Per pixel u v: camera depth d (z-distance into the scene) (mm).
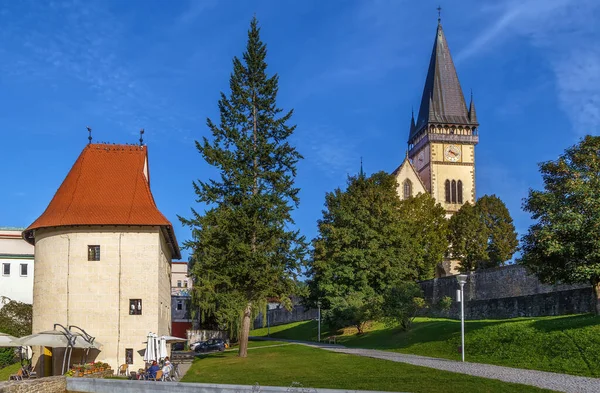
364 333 61812
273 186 46438
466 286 64938
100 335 42188
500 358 32625
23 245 67062
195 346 67062
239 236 44469
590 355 28062
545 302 46750
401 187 105312
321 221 76562
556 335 31750
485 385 23609
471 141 117875
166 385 25203
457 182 116938
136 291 42844
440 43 123125
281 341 68875
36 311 43750
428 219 85438
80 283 42688
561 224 34312
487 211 94750
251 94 47625
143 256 43281
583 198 34719
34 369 42406
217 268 44000
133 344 42219
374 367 31750
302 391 21172
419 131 123875
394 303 52938
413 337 48062
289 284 45031
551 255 35438
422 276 82250
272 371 33344
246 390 22500
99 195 45375
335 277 67500
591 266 33438
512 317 50719
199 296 57062
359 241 68375
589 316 34188
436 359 35469
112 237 43312
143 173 47500
